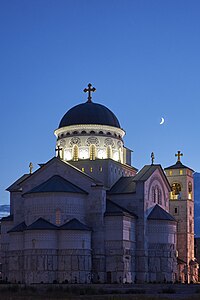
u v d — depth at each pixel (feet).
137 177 565.53
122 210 539.70
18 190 561.43
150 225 557.33
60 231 503.61
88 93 642.22
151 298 316.40
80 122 602.44
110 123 609.01
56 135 623.77
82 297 324.19
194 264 644.69
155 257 551.18
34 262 492.95
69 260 497.87
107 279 518.37
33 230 497.05
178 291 402.11
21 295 338.34
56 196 513.86
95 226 526.98
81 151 597.52
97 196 531.50
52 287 406.00
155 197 582.35
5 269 555.28
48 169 554.46
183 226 648.79
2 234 565.53
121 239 521.24
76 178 541.75
